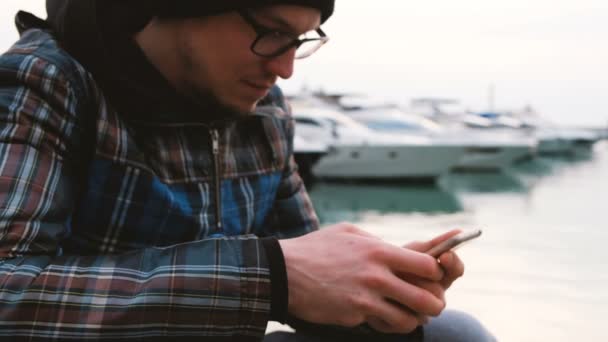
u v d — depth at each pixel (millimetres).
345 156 15805
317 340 1068
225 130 1121
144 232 992
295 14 886
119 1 936
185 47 941
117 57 940
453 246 792
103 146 938
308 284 758
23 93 849
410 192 14039
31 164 806
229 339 753
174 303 731
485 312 4055
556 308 4188
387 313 757
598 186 14500
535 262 5855
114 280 744
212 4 876
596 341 3531
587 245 6863
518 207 10836
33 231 766
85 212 948
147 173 975
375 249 771
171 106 1001
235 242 792
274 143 1236
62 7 997
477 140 19656
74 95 899
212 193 1083
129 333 721
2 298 696
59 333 705
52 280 726
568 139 25922
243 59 919
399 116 18812
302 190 1383
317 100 17891
